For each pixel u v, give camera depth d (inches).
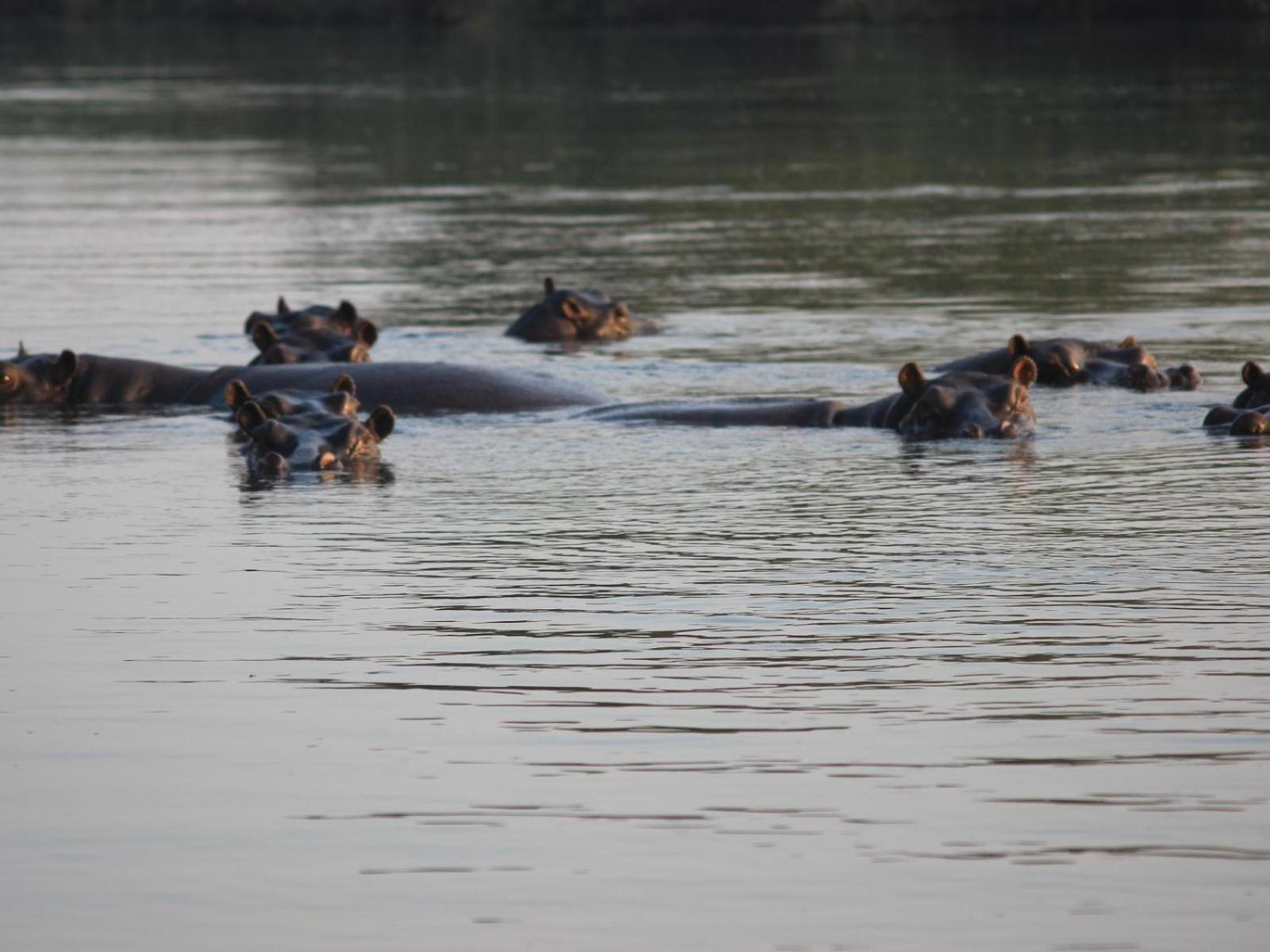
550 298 2987.2
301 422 2106.3
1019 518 1678.2
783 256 3833.7
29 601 1432.1
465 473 1968.5
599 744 1077.1
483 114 7165.4
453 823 964.0
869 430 2193.7
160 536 1672.0
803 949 823.1
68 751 1083.9
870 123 6471.5
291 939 840.3
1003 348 2501.2
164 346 2928.2
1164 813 958.4
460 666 1240.2
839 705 1138.0
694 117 6840.6
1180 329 2869.1
